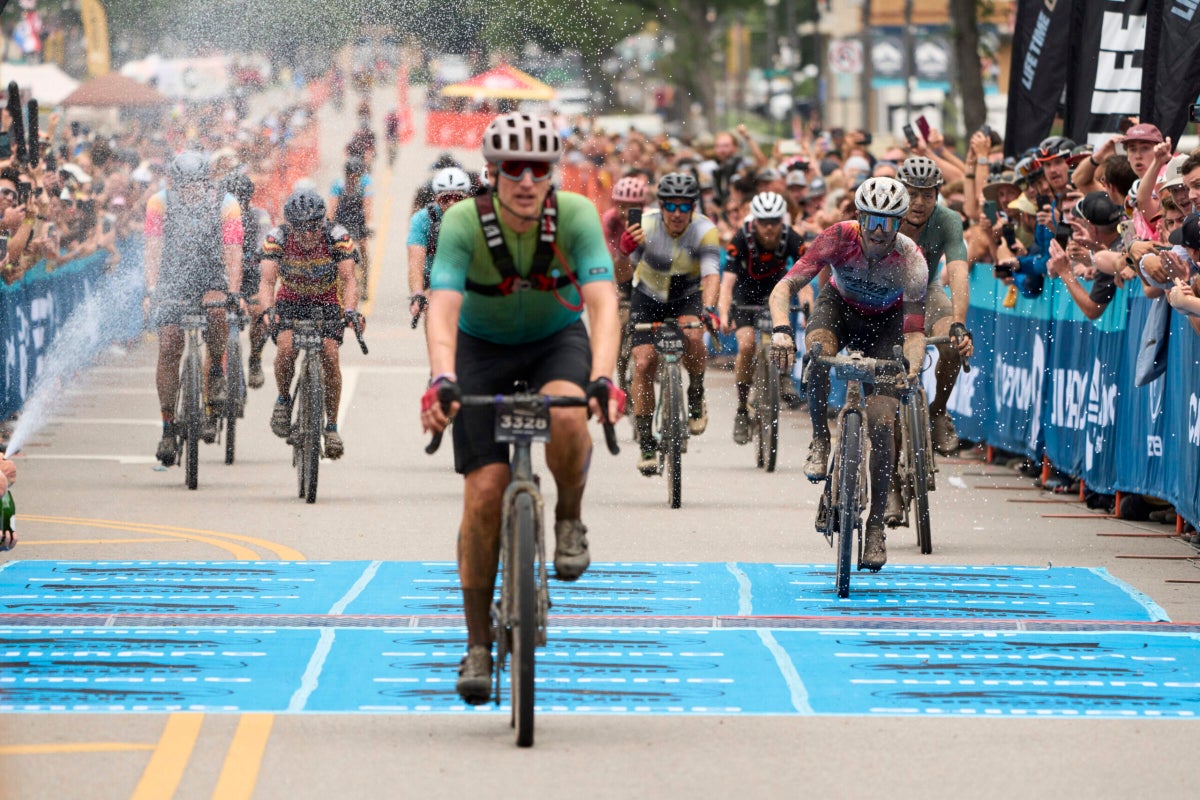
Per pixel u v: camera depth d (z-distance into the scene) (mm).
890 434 24297
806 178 54375
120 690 18094
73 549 27062
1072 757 16016
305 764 15539
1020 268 35969
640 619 21797
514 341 17016
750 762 15758
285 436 33562
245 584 24078
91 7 87938
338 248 32594
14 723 16812
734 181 59719
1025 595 23656
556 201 16406
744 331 38031
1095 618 22156
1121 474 31125
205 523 29875
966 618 22062
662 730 16797
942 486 35781
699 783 15086
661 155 85500
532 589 15648
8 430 41125
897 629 21453
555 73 133500
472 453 16453
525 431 15711
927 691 18375
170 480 35344
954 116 119312
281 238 32531
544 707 17656
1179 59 35844
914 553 27391
